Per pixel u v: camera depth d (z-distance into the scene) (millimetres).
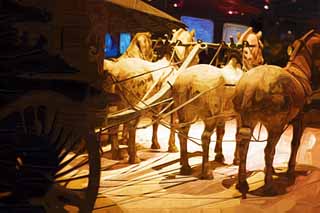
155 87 8727
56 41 4766
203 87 7375
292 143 7938
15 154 4699
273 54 11617
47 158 4750
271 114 6621
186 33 9836
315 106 9578
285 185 7520
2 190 4734
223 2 12789
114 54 12562
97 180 4648
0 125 4637
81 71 4855
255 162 9250
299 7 11875
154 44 10320
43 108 4699
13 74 4594
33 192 4766
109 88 7727
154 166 8641
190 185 7387
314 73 8008
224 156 9742
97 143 4645
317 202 6645
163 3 12555
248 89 6699
